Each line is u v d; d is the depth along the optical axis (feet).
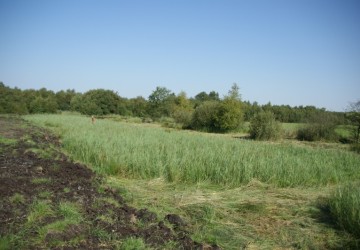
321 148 63.77
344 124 91.50
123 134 62.64
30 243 16.81
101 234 18.57
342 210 23.35
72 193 25.31
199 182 33.58
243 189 31.96
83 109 199.11
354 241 20.25
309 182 35.70
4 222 18.86
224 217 24.12
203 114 126.31
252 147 54.75
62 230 18.30
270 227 22.67
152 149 43.65
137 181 33.81
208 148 46.09
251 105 180.55
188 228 21.54
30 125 93.30
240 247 19.47
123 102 213.66
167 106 170.91
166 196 28.12
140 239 18.21
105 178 33.45
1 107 166.30
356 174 40.63
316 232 21.98
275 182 34.45
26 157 38.96
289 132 97.76
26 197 23.15
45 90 254.88
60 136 68.80
